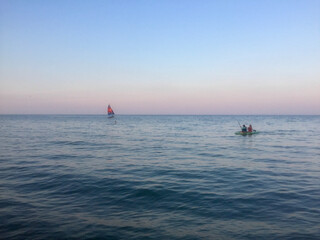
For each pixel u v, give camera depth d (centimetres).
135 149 2247
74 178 1155
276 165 1495
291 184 1066
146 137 3500
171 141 2952
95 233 625
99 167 1426
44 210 771
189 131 4747
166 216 730
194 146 2470
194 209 784
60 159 1684
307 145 2500
